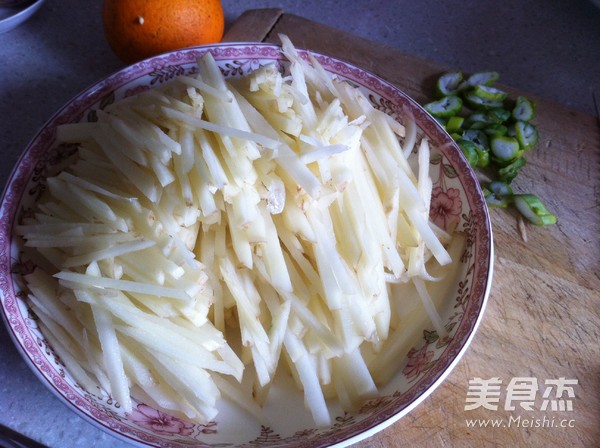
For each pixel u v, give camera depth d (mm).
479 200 318
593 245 360
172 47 371
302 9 475
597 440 302
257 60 356
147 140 271
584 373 320
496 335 328
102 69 418
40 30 429
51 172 312
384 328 305
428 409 304
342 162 289
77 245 277
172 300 272
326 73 343
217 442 274
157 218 274
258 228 276
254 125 287
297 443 262
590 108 448
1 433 292
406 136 346
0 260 284
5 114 390
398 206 313
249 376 302
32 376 310
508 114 395
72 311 283
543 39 480
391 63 414
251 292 293
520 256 353
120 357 271
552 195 375
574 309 339
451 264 319
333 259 286
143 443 252
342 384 296
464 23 483
